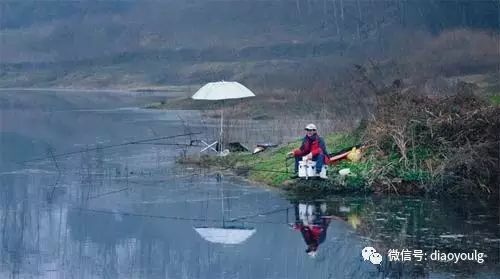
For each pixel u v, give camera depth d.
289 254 17.53
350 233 19.12
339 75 49.53
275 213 21.42
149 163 30.02
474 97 25.42
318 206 22.11
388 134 24.41
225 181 26.27
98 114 51.31
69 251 18.22
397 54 59.41
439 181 23.25
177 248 18.19
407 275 15.96
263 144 30.20
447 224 19.78
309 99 41.75
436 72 48.88
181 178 26.94
